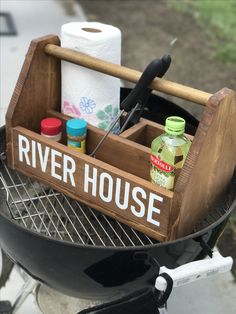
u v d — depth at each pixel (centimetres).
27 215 121
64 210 120
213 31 418
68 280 108
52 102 128
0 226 110
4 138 132
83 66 117
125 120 123
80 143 119
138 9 452
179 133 104
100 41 116
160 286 102
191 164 99
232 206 112
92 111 123
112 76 117
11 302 161
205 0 482
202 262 105
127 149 116
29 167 123
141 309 109
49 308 146
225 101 99
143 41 391
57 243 100
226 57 373
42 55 120
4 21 380
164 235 106
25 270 118
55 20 392
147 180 116
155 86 108
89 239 118
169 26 422
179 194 100
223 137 105
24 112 122
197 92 103
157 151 106
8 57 330
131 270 104
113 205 111
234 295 177
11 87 297
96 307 111
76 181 115
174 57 369
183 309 169
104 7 449
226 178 118
